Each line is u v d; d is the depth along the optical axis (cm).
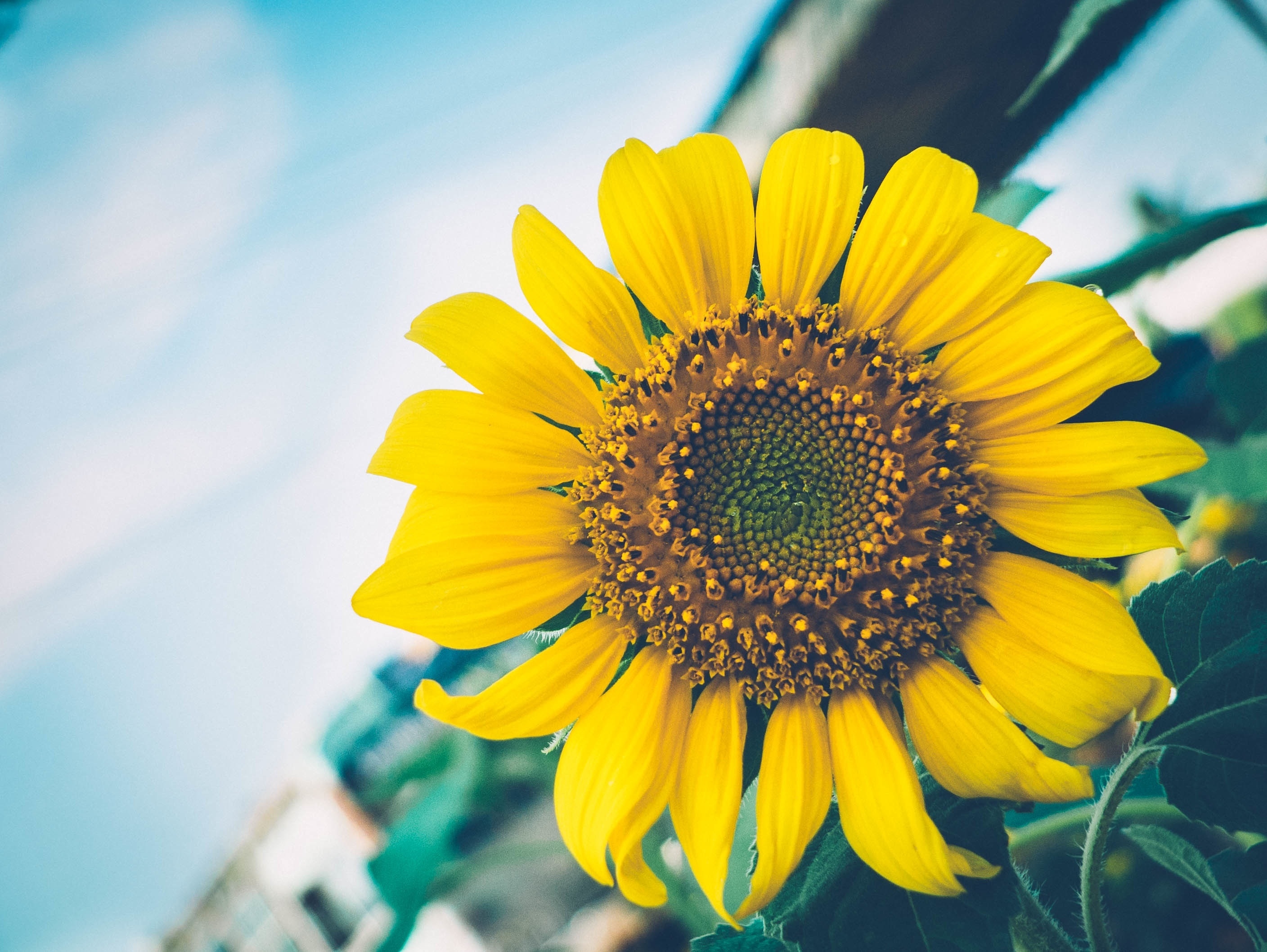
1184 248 23
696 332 19
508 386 19
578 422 19
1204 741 18
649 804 17
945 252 19
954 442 18
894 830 16
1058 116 25
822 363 19
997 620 18
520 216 19
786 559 19
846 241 19
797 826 16
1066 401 18
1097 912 18
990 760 16
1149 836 20
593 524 19
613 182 19
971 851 16
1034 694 17
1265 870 18
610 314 19
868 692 18
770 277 19
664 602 19
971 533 18
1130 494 18
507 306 19
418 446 18
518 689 18
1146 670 16
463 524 19
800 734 17
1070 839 28
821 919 16
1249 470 28
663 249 19
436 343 19
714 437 19
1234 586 18
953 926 16
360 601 18
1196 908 32
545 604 19
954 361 19
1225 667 18
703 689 18
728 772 17
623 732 17
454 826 35
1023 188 25
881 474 19
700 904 32
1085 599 17
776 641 18
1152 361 18
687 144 19
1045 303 18
